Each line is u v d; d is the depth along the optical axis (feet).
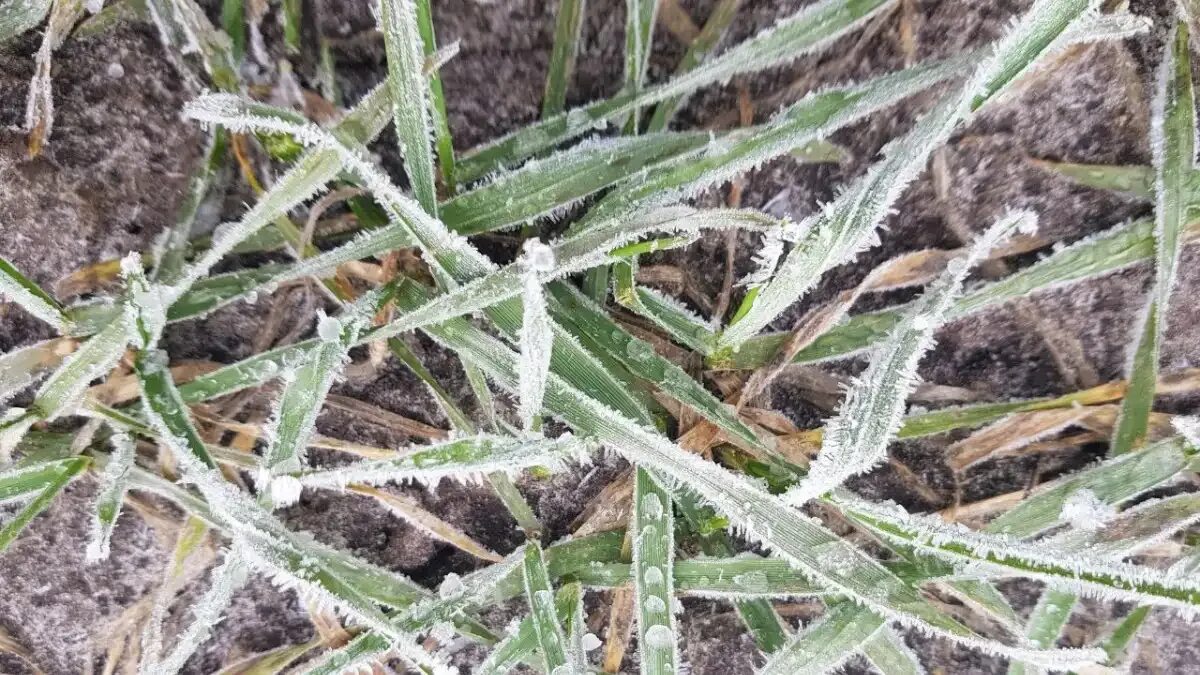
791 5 0.49
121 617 0.52
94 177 0.47
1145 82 0.49
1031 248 0.51
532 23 0.49
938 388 0.53
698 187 0.45
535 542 0.50
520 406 0.46
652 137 0.47
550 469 0.48
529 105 0.50
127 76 0.47
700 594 0.51
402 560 0.53
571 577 0.51
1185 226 0.49
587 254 0.43
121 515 0.51
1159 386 0.52
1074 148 0.50
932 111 0.44
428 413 0.51
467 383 0.51
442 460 0.44
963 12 0.49
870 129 0.50
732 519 0.46
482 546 0.53
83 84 0.47
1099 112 0.49
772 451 0.50
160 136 0.48
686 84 0.46
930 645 0.58
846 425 0.44
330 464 0.52
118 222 0.48
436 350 0.51
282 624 0.54
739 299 0.51
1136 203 0.50
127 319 0.44
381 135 0.49
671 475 0.49
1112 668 0.54
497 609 0.54
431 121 0.46
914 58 0.49
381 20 0.43
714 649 0.56
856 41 0.49
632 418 0.47
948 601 0.56
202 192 0.47
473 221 0.46
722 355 0.48
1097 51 0.48
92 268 0.47
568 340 0.46
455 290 0.43
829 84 0.50
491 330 0.50
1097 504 0.50
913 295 0.52
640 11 0.47
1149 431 0.52
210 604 0.46
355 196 0.48
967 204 0.51
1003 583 0.57
